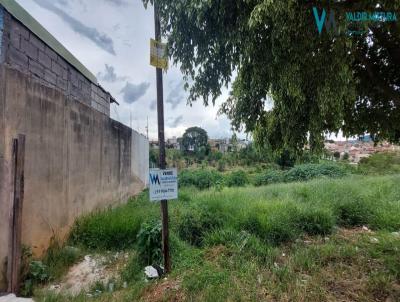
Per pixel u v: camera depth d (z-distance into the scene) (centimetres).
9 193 321
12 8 366
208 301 280
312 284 317
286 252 425
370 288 310
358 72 332
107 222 503
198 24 266
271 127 330
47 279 352
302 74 262
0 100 314
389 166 1675
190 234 474
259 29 256
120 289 339
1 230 311
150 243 392
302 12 237
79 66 612
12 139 331
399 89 347
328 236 495
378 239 460
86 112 576
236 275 332
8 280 307
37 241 384
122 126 880
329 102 251
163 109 343
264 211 535
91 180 604
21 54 392
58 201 446
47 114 415
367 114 353
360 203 617
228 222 497
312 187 819
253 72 289
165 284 322
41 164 397
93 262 416
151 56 320
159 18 313
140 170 1205
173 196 350
